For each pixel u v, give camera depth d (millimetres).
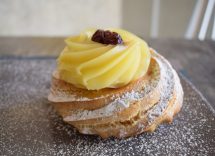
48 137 160
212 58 269
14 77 216
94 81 155
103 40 161
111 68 155
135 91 159
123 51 156
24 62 235
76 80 160
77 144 155
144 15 482
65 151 150
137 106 155
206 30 363
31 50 275
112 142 156
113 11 488
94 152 150
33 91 200
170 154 148
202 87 225
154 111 159
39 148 152
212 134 159
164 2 465
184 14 465
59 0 473
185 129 163
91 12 486
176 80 177
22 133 163
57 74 177
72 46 163
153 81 166
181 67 252
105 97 155
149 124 156
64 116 164
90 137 159
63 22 487
